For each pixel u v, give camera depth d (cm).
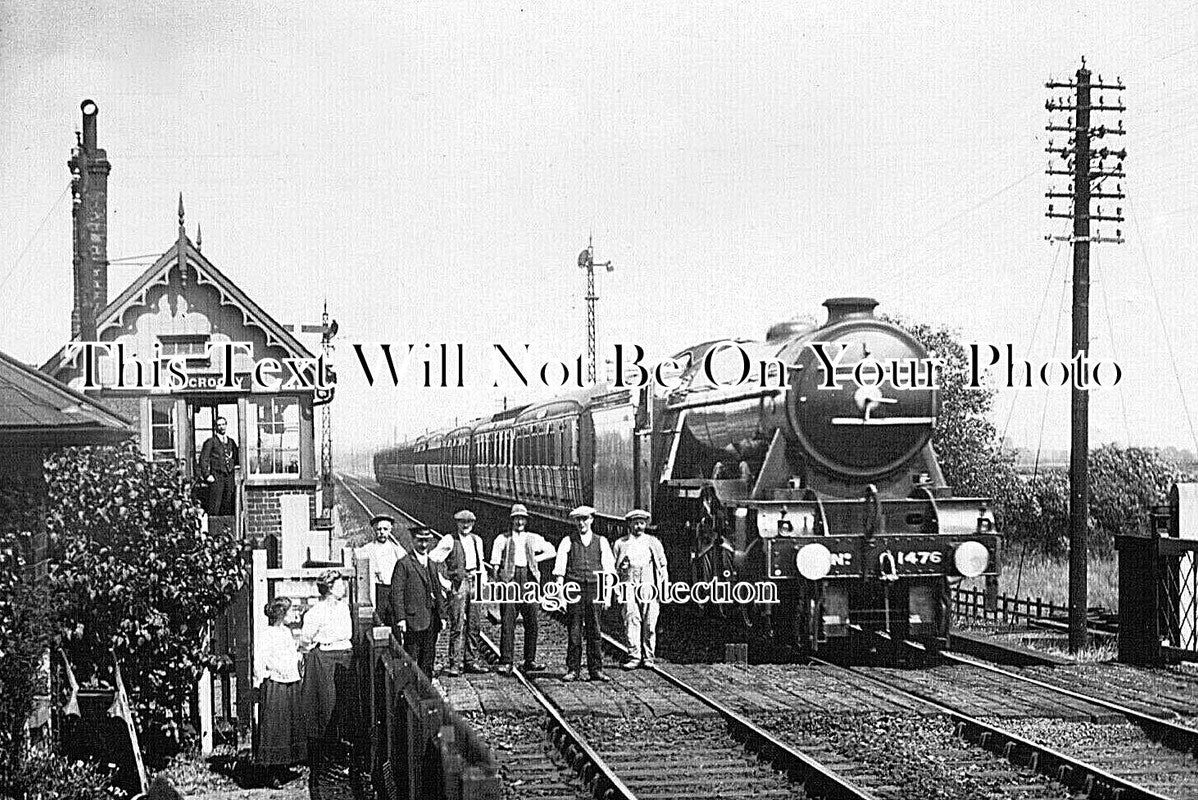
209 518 1363
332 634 1067
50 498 1048
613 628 1719
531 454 2166
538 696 1232
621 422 1694
